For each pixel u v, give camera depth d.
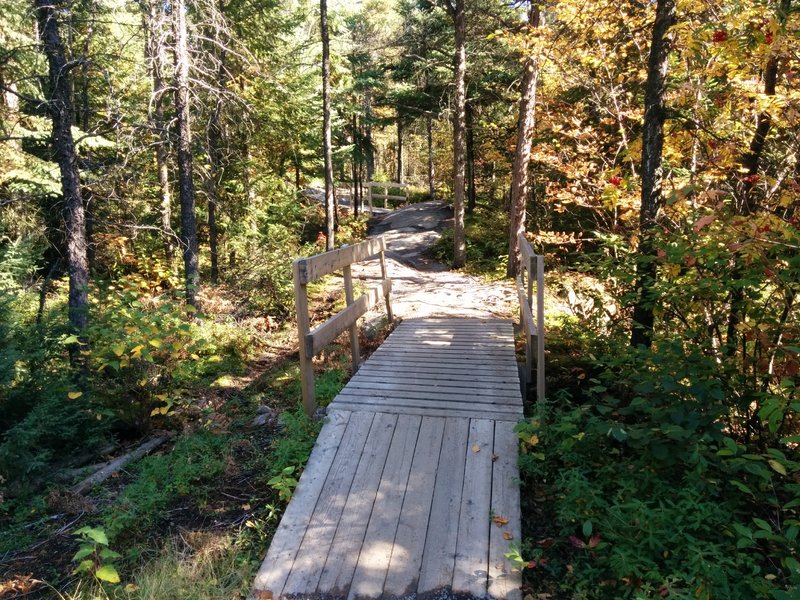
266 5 13.54
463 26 13.94
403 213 25.80
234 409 5.81
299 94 16.17
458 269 15.24
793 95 4.60
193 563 3.28
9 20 10.30
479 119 19.11
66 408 4.96
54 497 4.18
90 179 10.97
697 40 4.74
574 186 9.05
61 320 5.95
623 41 8.41
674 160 6.70
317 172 21.08
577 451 3.91
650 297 4.61
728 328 4.34
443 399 4.91
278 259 11.25
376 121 22.19
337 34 17.45
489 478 3.82
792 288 3.64
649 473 3.44
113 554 2.98
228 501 4.02
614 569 2.93
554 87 10.65
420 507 3.59
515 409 4.64
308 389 4.74
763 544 3.13
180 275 13.88
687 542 3.01
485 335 7.17
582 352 6.29
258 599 3.00
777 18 4.15
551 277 9.75
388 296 8.34
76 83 12.23
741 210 4.81
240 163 14.21
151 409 5.57
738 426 4.14
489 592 2.97
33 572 3.41
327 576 3.13
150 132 11.24
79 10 9.03
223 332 7.87
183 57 9.75
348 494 3.75
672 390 3.42
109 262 14.20
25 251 8.37
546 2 8.47
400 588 3.03
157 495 3.98
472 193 23.31
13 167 11.37
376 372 5.74
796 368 3.37
